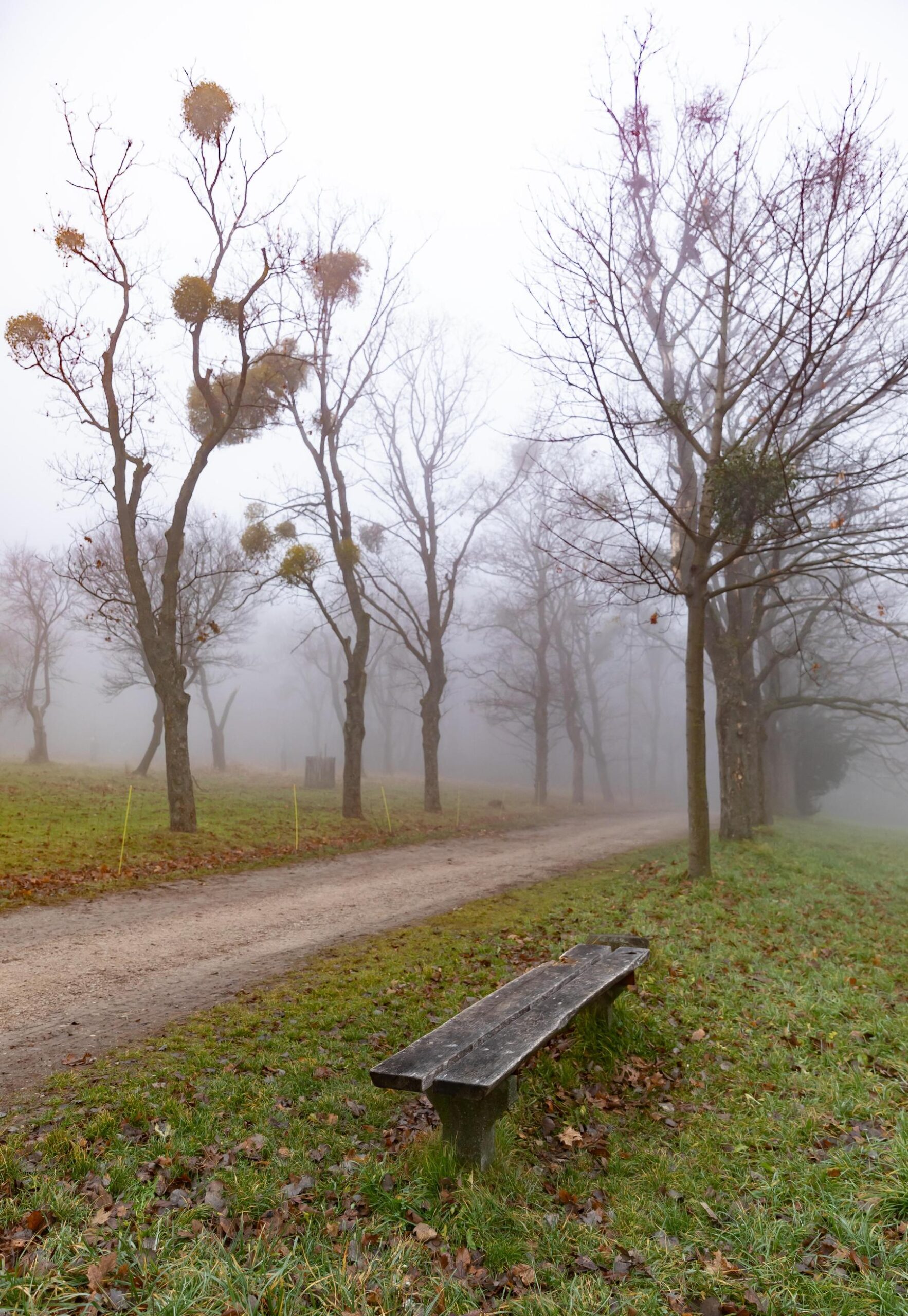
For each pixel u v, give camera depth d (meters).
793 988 8.01
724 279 14.07
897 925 12.35
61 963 8.34
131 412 17.61
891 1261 3.42
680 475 19.39
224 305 17.27
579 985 5.81
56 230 15.48
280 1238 3.58
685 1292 3.37
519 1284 3.41
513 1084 4.38
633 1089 5.74
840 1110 5.19
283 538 22.20
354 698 24.00
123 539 17.66
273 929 10.41
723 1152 4.75
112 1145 4.30
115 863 13.98
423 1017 6.72
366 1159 4.32
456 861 18.12
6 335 15.60
